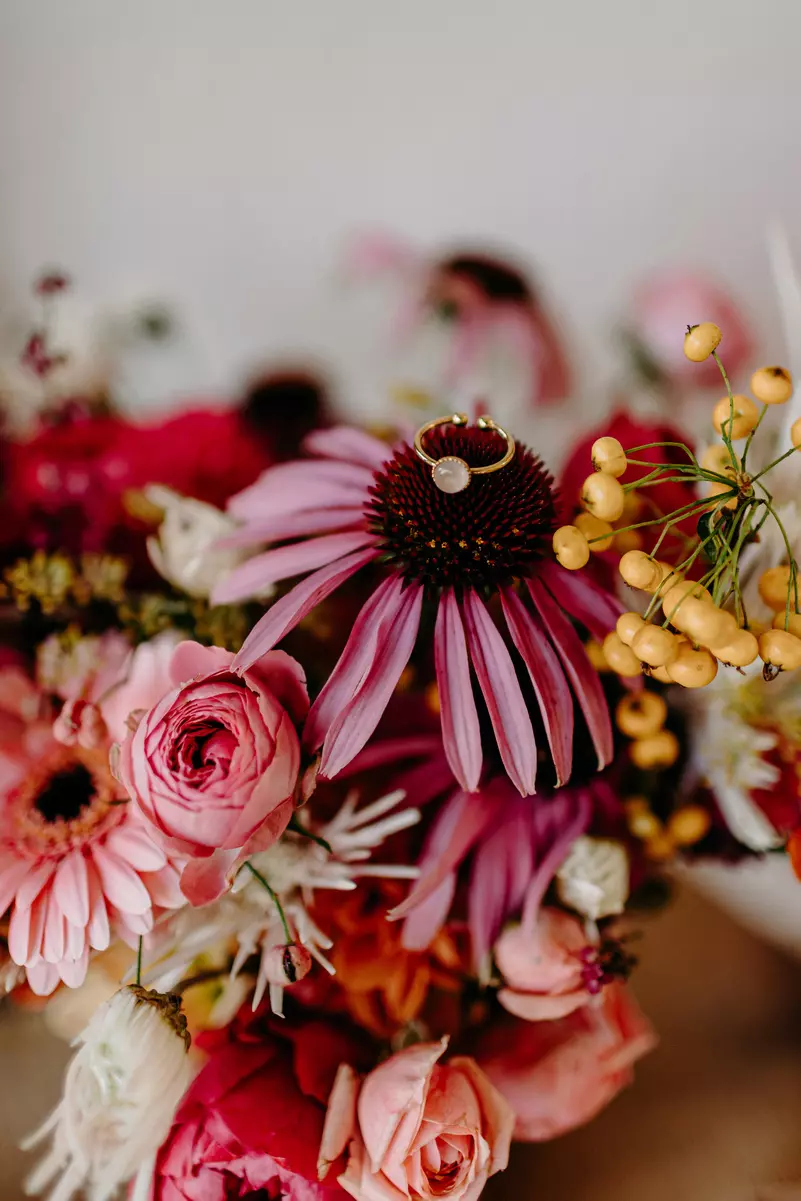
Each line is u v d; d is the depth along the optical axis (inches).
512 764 9.5
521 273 16.7
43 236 20.5
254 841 9.0
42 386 13.9
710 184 18.6
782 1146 11.4
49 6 18.8
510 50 18.7
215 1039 10.1
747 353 15.1
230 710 9.1
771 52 17.7
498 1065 10.6
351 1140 9.6
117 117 19.8
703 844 11.5
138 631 11.8
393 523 10.2
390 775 11.0
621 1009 11.1
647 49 18.2
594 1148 11.5
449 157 19.7
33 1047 11.6
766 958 12.7
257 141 20.0
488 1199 11.0
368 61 19.1
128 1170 9.8
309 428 15.3
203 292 20.7
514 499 10.2
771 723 11.0
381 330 19.0
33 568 12.2
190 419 13.8
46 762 10.6
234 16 18.9
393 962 10.3
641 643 9.1
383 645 9.9
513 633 9.9
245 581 10.4
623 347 16.1
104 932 9.4
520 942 10.2
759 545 10.3
